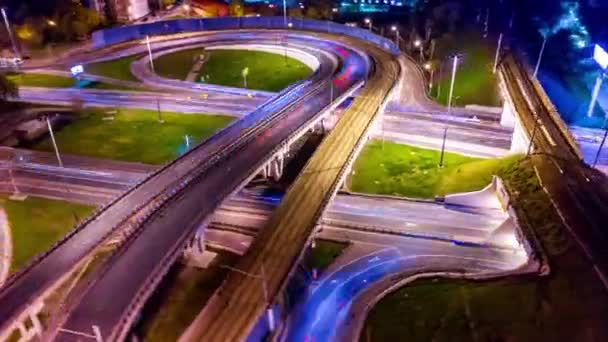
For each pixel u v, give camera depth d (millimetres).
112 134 103938
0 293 53188
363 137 85375
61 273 55844
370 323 54188
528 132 81250
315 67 138750
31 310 51906
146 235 60375
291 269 53750
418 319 52906
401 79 121500
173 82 135000
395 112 111875
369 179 87500
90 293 52188
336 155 78938
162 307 58875
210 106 118625
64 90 128875
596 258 53094
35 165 91625
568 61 122438
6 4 170625
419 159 93125
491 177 81938
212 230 73125
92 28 173375
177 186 71500
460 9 153875
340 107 113438
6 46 158750
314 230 60531
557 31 134750
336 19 179375
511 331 48125
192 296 60469
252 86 131500
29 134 101312
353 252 68375
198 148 85438
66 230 73250
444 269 63750
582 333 45938
